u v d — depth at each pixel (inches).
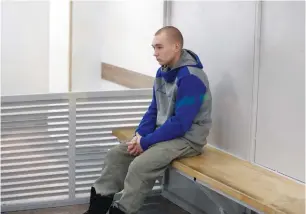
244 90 125.9
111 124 149.4
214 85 137.9
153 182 122.1
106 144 149.6
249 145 124.7
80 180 148.4
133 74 178.4
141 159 119.6
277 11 113.8
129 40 182.2
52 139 143.6
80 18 205.6
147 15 168.9
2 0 217.8
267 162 119.3
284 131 113.5
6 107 138.5
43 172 144.3
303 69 107.0
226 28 131.3
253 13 121.1
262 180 108.2
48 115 142.3
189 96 121.1
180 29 152.1
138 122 152.3
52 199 146.3
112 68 194.1
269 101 117.7
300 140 108.8
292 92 110.5
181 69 123.6
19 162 141.9
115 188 130.6
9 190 142.2
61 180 146.3
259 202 94.1
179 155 122.9
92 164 148.9
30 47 224.5
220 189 105.3
